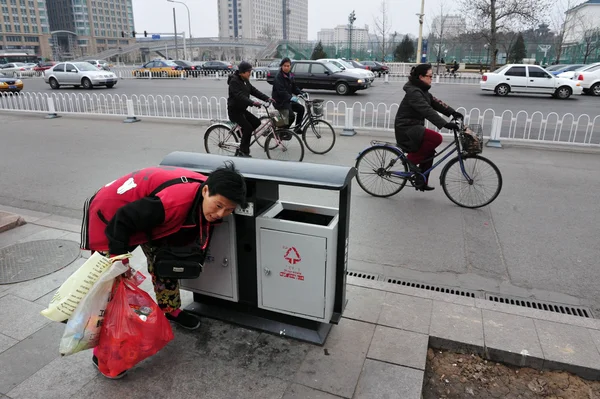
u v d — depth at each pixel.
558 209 5.49
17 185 6.59
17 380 2.55
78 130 11.19
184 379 2.57
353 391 2.47
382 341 2.88
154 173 2.46
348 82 19.67
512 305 3.30
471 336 2.92
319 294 2.72
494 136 9.06
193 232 2.50
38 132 10.96
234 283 2.92
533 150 8.75
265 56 62.22
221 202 2.23
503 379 2.70
